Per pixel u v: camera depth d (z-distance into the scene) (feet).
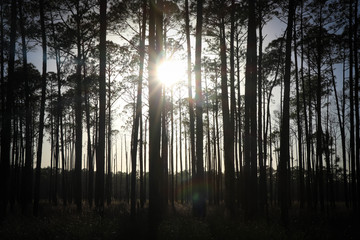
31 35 60.34
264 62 71.36
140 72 57.47
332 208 74.90
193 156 71.92
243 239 28.66
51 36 62.80
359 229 37.76
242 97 90.17
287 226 35.58
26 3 57.93
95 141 95.71
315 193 77.20
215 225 35.22
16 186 103.45
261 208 55.57
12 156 94.27
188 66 62.54
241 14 56.70
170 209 69.82
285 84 40.55
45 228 33.45
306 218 48.19
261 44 59.11
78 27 65.82
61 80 76.38
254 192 46.83
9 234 30.99
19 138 98.78
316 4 64.08
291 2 41.45
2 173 48.32
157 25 43.70
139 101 56.49
